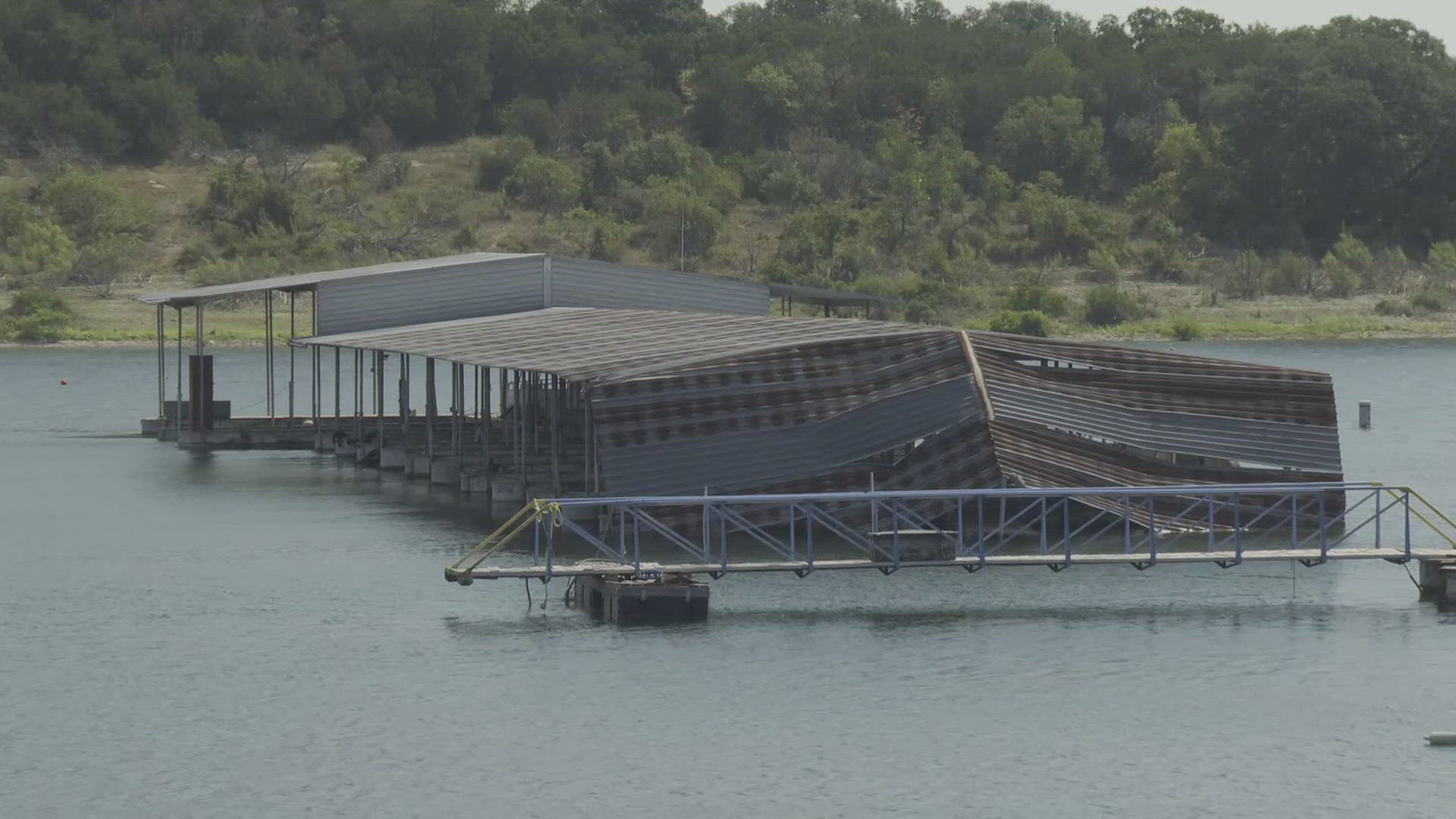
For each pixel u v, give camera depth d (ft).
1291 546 293.64
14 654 231.09
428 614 250.16
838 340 298.15
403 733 198.59
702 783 183.62
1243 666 224.12
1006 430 294.46
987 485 290.97
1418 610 253.65
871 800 179.52
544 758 190.60
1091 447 297.53
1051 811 176.76
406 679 218.18
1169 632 240.12
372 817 174.60
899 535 253.44
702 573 269.85
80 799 179.32
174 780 184.44
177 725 201.67
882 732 199.00
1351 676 220.02
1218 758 191.72
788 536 299.17
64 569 285.64
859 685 215.10
